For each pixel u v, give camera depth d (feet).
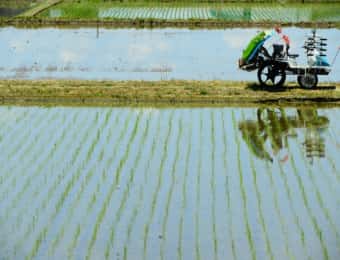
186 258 36.40
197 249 37.37
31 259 36.35
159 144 54.54
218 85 71.41
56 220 41.16
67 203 43.57
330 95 67.62
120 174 48.39
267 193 45.37
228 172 49.01
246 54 69.36
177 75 78.02
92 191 45.50
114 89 69.05
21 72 79.15
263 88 69.92
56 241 38.47
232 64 84.89
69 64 84.38
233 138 56.29
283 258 36.40
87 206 43.14
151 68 82.12
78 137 56.24
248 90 69.21
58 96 66.59
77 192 45.34
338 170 49.73
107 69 81.25
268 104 65.87
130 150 53.11
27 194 45.09
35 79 74.59
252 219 41.32
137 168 49.52
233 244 37.99
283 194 45.34
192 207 42.96
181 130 58.08
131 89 69.21
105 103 65.87
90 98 66.28
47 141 55.26
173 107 65.05
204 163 50.67
